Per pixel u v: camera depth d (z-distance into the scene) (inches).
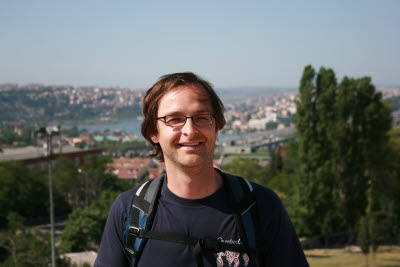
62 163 2522.1
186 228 56.6
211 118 58.2
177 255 55.2
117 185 2314.2
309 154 1095.0
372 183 1187.9
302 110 1095.0
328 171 1075.9
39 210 2113.7
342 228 1175.6
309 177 1095.6
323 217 1089.4
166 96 58.3
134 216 59.9
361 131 1120.2
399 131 1520.7
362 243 770.8
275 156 2260.1
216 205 58.3
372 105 1101.1
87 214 1247.5
